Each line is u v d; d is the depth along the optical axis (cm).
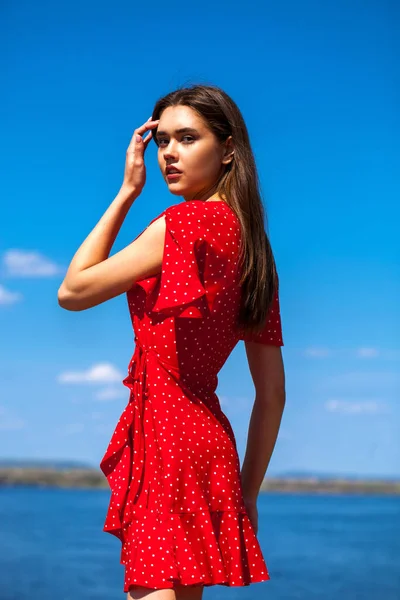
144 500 203
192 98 217
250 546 210
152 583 195
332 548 4256
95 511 7331
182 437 203
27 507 7806
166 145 221
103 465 215
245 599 2488
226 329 215
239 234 212
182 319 206
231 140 220
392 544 4447
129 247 205
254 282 216
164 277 200
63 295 207
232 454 210
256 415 235
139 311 211
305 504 9462
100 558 3759
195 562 196
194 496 201
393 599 2469
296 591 2691
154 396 205
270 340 233
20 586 2855
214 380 217
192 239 203
